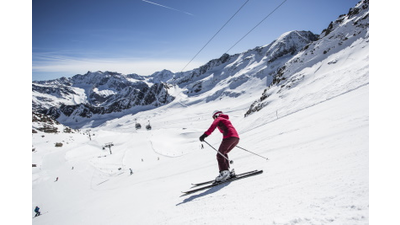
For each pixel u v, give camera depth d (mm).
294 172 3213
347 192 1839
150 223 3143
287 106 35500
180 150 71562
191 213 2854
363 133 4332
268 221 1803
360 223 1314
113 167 56688
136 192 8633
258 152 7383
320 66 60438
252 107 65688
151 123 187625
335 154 3510
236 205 2537
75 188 42219
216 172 6488
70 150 90875
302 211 1781
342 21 79562
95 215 6785
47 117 146125
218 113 4652
